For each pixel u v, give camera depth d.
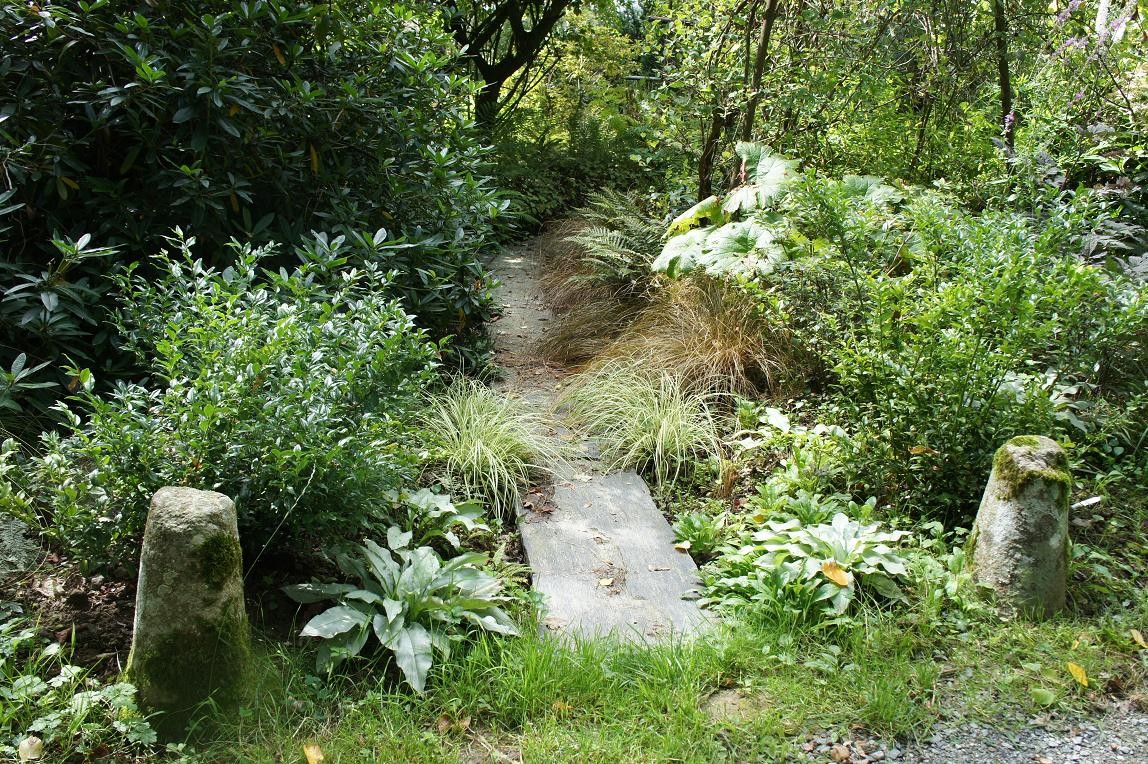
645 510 4.45
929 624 3.48
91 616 3.25
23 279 4.40
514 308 7.58
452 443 4.71
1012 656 3.36
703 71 7.57
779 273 5.61
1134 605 3.71
